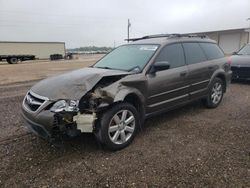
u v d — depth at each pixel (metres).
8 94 8.62
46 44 49.84
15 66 28.00
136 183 3.04
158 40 5.17
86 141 4.23
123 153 3.83
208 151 3.83
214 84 6.02
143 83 4.28
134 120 4.13
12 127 5.00
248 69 9.00
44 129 3.56
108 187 2.98
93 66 5.17
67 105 3.52
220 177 3.12
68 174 3.26
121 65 4.79
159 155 3.73
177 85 4.96
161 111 4.77
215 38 40.88
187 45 5.45
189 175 3.18
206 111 5.93
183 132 4.62
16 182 3.10
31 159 3.67
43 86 3.97
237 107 6.27
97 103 3.65
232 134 4.48
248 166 3.37
